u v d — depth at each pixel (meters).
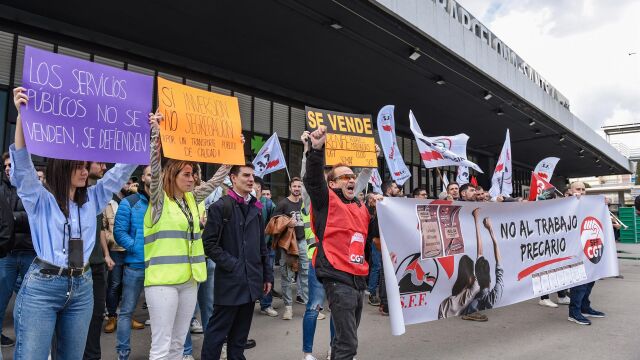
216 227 3.35
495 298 4.82
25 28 7.59
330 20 7.96
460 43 10.12
